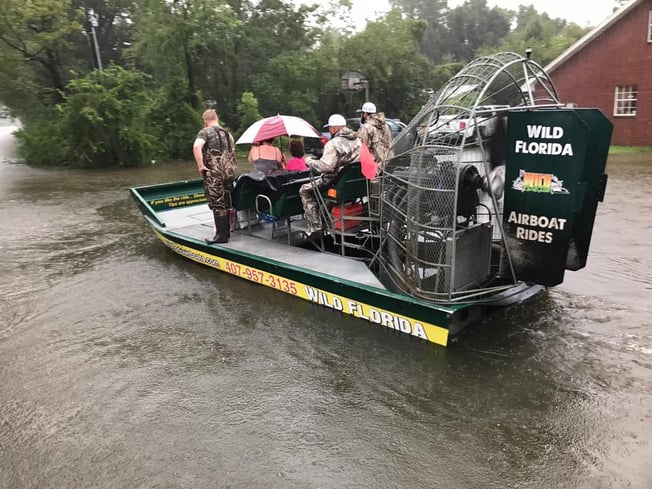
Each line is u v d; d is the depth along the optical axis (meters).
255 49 25.31
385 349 4.42
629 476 2.94
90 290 6.05
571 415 3.48
